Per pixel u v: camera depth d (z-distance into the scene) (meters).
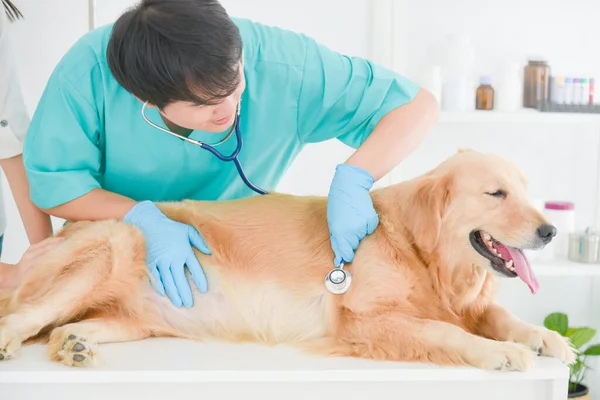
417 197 1.27
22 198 1.58
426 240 1.23
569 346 1.12
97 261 1.27
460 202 1.24
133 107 1.32
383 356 1.12
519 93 2.49
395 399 1.06
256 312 1.29
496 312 1.26
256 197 1.41
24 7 2.39
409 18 2.61
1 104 1.58
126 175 1.42
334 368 1.05
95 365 1.06
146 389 1.05
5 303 1.30
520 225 1.19
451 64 2.50
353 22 2.53
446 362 1.08
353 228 1.24
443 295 1.25
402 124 1.38
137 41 1.02
